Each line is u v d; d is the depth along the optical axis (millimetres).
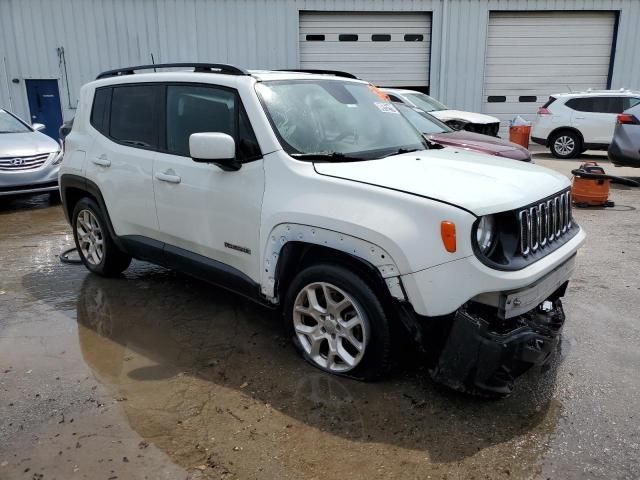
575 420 2986
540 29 17078
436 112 12461
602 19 17062
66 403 3168
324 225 3094
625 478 2555
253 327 4160
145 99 4398
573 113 14383
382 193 2982
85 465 2650
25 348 3848
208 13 15977
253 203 3504
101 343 3920
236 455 2721
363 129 3934
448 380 2941
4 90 15867
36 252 6238
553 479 2547
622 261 5762
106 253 5043
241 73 3834
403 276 2861
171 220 4145
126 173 4465
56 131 16312
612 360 3643
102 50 15914
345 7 16344
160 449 2768
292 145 3494
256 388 3311
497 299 2834
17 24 15562
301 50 16734
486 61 17250
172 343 3914
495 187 3041
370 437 2846
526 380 3395
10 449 2768
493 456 2701
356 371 3299
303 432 2893
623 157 10094
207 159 3469
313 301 3412
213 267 3918
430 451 2738
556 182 3449
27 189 8320
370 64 17000
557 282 3326
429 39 16953
